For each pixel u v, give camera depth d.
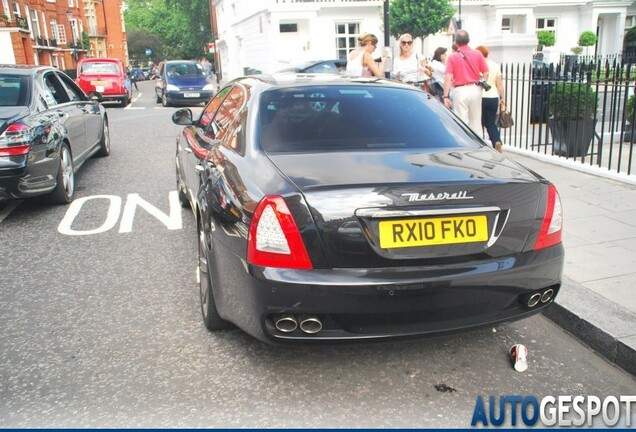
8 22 43.78
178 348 3.32
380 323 2.64
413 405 2.79
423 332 2.69
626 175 6.59
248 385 2.95
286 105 3.54
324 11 27.94
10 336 3.49
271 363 3.15
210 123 4.58
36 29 52.78
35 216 6.11
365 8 28.14
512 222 2.78
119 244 5.19
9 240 5.34
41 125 5.96
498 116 8.29
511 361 3.16
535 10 30.44
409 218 2.62
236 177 2.98
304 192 2.61
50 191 6.11
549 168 7.49
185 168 5.16
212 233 3.06
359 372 3.07
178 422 2.67
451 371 3.08
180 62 21.98
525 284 2.80
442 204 2.64
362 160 2.98
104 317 3.73
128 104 23.12
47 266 4.66
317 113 3.49
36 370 3.11
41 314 3.79
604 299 3.61
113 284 4.28
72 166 6.84
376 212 2.57
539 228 2.87
